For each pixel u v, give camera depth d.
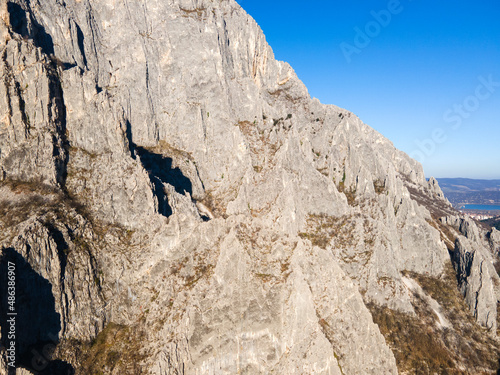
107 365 48.19
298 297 51.25
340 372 49.34
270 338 50.66
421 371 60.16
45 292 47.78
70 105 66.38
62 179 59.91
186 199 68.25
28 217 52.06
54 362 46.38
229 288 51.91
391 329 66.19
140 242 58.69
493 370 61.62
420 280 77.25
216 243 58.38
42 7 73.62
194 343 48.88
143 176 62.16
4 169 58.00
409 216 81.69
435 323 68.19
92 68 80.62
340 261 70.31
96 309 52.28
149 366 46.47
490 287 70.75
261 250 57.59
